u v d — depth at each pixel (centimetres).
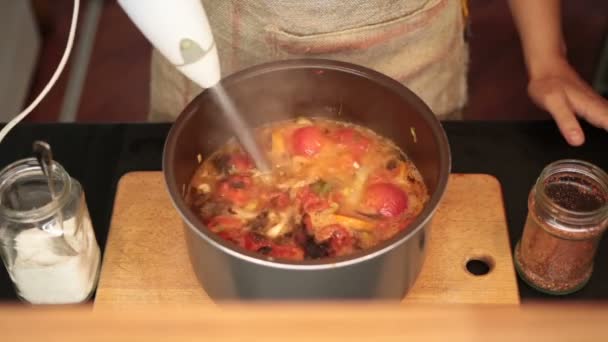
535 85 100
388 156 90
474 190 91
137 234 88
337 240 82
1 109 168
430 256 86
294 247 81
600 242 87
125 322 45
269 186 88
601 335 45
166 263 86
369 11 97
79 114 184
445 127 98
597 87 182
